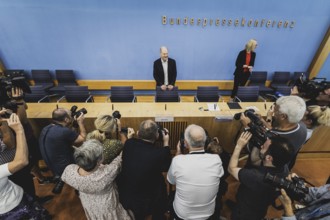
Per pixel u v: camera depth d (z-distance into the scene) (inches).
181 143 64.7
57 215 80.2
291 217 44.4
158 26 163.5
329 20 165.0
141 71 183.6
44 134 67.0
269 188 43.8
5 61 171.0
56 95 161.5
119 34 165.2
